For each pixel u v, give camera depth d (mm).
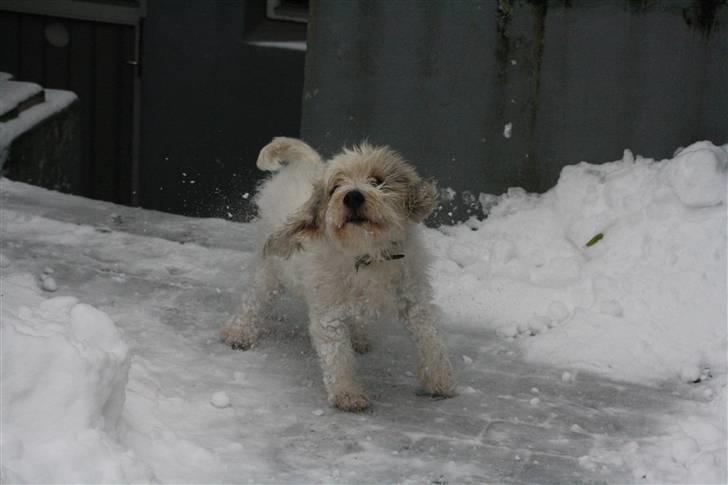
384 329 6867
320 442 5250
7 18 12984
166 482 4609
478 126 8461
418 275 5750
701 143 7625
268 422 5445
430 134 8609
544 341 6605
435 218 8617
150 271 7691
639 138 8086
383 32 8586
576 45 8117
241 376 6004
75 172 11875
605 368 6297
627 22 7977
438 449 5238
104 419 4688
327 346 5711
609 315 6754
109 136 13008
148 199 12898
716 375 6164
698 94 7906
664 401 5887
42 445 4309
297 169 6461
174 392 5676
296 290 6141
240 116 12344
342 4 8641
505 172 8453
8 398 4395
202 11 12219
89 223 8750
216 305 7160
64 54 12953
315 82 8852
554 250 7617
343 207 5367
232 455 5023
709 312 6574
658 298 6734
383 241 5516
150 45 12531
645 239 7145
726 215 6938
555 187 8172
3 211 8680
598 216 7590
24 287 6113
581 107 8188
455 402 5824
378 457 5121
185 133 12602
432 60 8500
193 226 8867
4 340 4523
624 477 4980
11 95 10586
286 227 5770
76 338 4789
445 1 8383
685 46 7875
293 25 12211
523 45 8227
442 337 6004
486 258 7793
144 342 6422
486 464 5094
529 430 5492
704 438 5371
